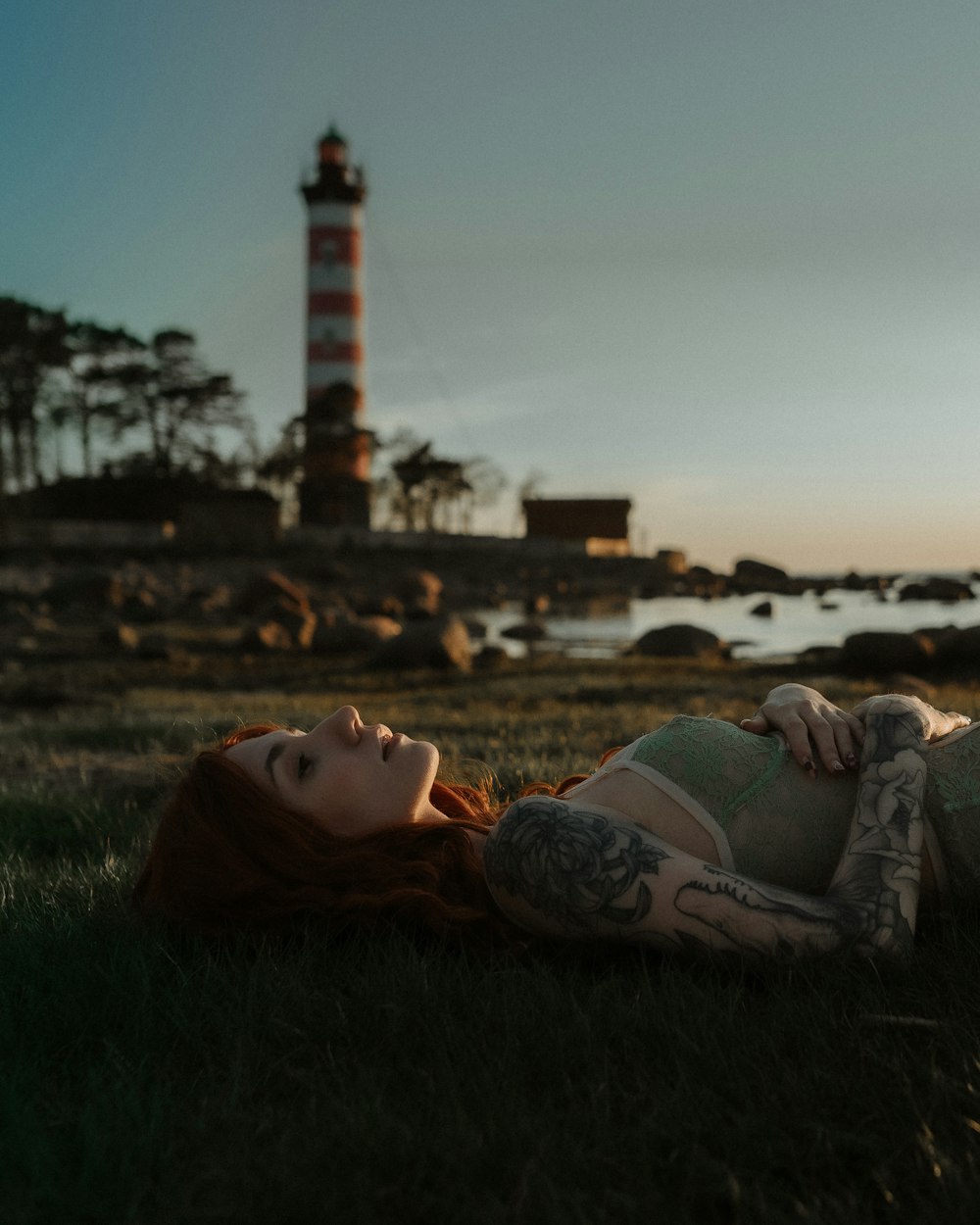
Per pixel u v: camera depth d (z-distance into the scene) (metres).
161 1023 2.19
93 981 2.37
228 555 72.88
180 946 2.57
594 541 94.25
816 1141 1.64
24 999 2.35
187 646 25.75
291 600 37.59
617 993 2.18
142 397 81.75
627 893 2.19
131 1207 1.51
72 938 2.67
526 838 2.29
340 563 72.25
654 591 67.06
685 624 22.88
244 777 2.61
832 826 2.35
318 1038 2.12
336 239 78.38
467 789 3.07
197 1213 1.53
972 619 43.22
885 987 2.13
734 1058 1.89
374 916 2.48
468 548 85.81
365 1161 1.63
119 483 80.94
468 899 2.55
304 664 21.55
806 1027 1.98
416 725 9.25
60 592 40.00
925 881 2.35
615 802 2.37
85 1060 2.06
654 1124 1.70
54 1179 1.60
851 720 2.43
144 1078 1.95
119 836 4.73
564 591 64.81
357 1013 2.17
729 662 20.47
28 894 3.37
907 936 2.18
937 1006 2.07
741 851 2.31
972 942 2.26
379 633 24.53
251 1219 1.51
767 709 2.53
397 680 17.75
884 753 2.34
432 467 89.31
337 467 82.25
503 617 44.88
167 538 75.25
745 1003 2.13
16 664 21.08
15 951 2.62
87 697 14.35
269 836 2.56
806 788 2.37
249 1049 2.06
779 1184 1.60
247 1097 1.90
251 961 2.50
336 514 83.75
